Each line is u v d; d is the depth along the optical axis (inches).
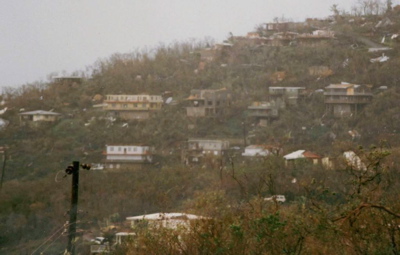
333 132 3533.5
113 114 4247.0
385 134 3326.8
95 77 5108.3
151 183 2026.3
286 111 3983.8
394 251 465.4
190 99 4274.1
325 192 617.6
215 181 1883.6
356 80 4345.5
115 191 1838.1
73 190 690.2
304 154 2443.4
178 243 564.1
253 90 4466.0
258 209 642.2
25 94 4704.7
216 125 3897.6
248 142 3508.9
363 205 426.6
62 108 4448.8
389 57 4864.7
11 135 3777.1
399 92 3929.6
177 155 3262.8
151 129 3858.3
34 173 2714.1
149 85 4785.9
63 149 3506.4
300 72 4729.3
